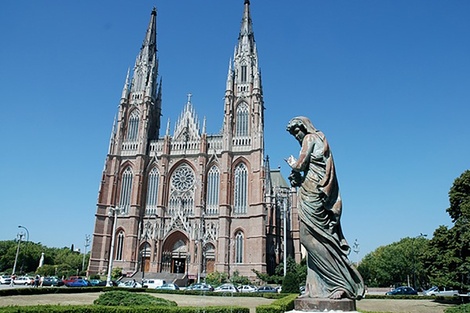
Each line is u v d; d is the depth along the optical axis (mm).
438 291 73250
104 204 89125
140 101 99188
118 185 91750
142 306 20328
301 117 11969
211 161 91188
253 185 85312
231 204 86000
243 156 89125
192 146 93375
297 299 10375
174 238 86625
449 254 39188
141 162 91938
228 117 91875
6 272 120438
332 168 10820
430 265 41906
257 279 77125
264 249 79938
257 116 91125
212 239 84000
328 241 10539
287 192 107188
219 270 80312
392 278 99562
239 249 82750
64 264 122188
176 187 90938
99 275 80000
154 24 111688
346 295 10211
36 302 31016
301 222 10953
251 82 95688
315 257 10609
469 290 39406
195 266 81750
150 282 66688
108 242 86438
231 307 21266
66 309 18344
